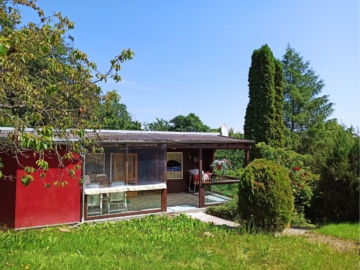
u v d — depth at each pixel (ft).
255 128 54.60
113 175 31.22
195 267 15.43
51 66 19.11
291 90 92.02
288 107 91.86
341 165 28.55
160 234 22.97
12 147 21.22
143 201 33.14
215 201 39.34
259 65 55.06
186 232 24.07
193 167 50.39
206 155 52.24
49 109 19.30
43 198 27.22
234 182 39.14
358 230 24.16
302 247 19.60
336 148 29.68
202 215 33.86
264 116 53.93
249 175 23.67
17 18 22.48
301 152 81.00
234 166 65.67
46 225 27.25
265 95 54.19
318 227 27.37
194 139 38.73
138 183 32.65
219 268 15.47
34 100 19.33
